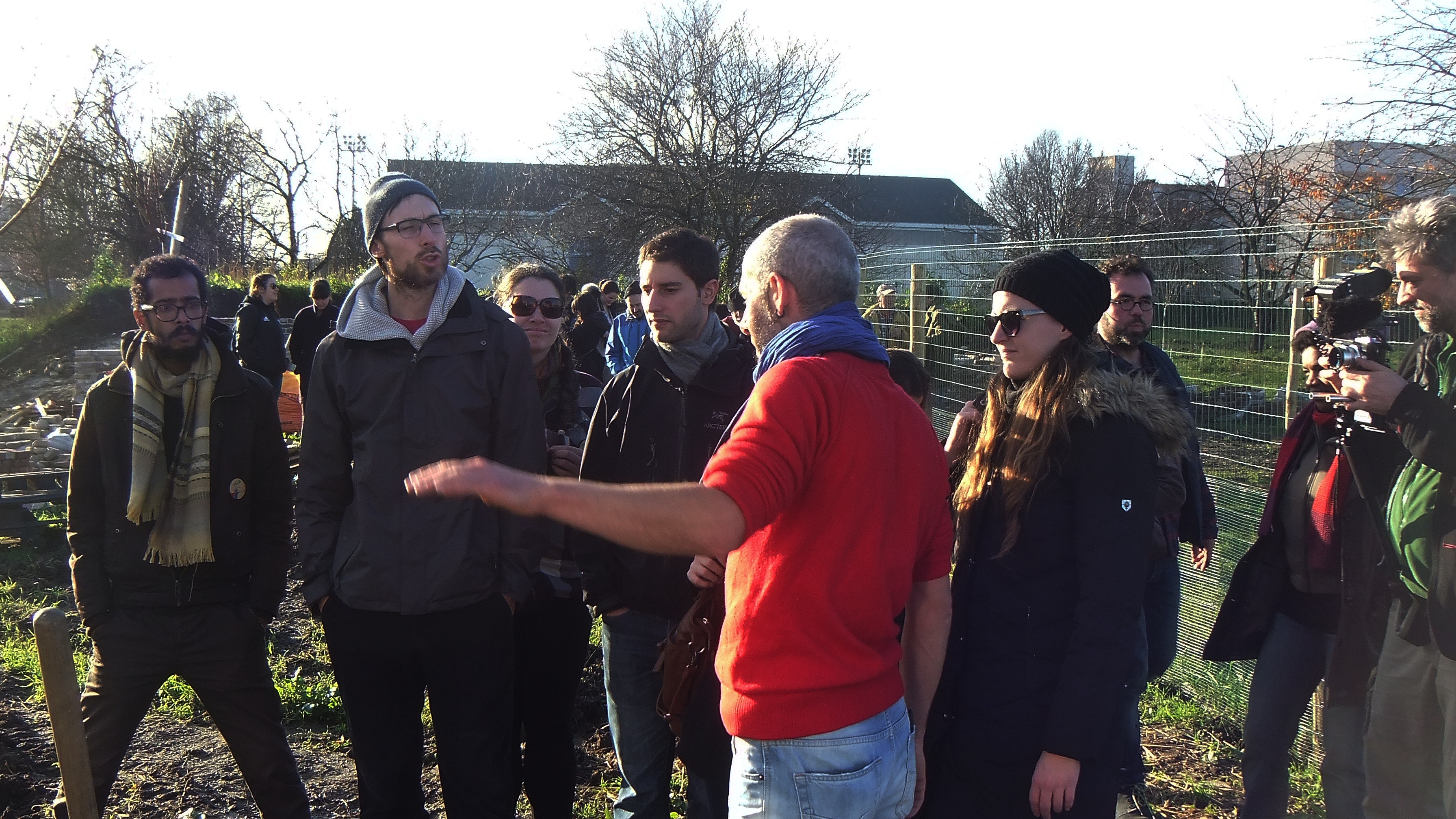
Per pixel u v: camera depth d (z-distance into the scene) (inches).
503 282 138.9
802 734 72.6
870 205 1550.2
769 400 71.4
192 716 173.8
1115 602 85.0
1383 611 107.3
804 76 1031.6
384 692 112.5
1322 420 112.0
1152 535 100.0
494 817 113.7
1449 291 93.4
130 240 1244.5
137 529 115.3
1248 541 172.1
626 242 1027.9
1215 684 176.9
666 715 105.1
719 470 67.5
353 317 110.2
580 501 62.3
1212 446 183.0
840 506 72.5
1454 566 91.0
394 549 108.1
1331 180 505.4
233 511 117.6
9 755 152.4
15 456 346.0
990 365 260.4
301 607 236.7
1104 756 88.4
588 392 147.4
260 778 122.3
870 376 77.4
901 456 77.4
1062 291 90.7
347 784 153.3
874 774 74.4
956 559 96.2
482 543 111.3
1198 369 189.2
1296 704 121.0
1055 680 88.7
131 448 114.7
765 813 74.0
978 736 90.5
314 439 112.3
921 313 307.0
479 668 111.8
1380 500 102.1
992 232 1359.5
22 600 239.0
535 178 1150.3
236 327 465.7
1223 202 749.3
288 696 181.3
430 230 108.7
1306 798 143.6
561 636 128.2
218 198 1354.6
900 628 98.3
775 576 73.2
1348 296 105.3
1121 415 88.0
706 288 117.3
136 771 152.9
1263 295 179.9
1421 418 90.2
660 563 115.0
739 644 75.1
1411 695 100.7
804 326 77.4
